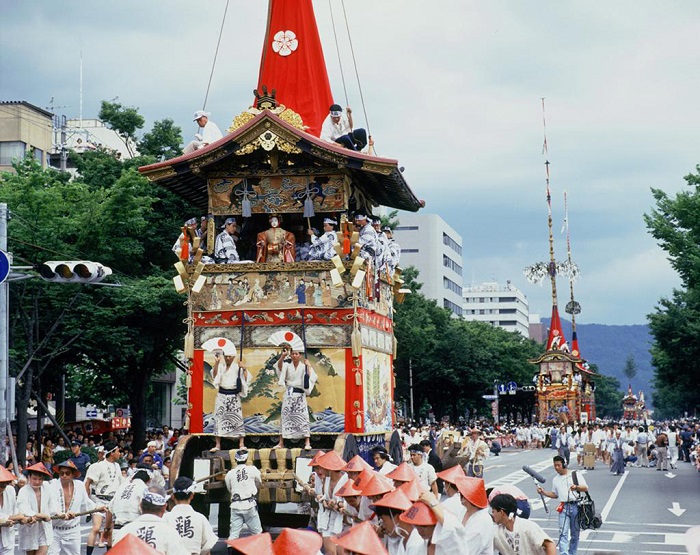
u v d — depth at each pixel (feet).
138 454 127.03
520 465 172.86
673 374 221.05
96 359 129.29
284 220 74.90
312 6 77.61
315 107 75.87
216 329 63.36
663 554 62.80
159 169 65.26
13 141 218.79
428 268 488.02
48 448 111.96
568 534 55.77
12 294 109.91
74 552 47.57
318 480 47.55
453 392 311.68
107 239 118.52
